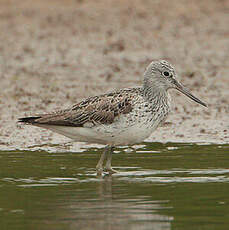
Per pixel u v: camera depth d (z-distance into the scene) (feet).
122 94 43.75
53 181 40.70
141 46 97.91
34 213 33.63
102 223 31.86
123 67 84.23
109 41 101.30
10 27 110.01
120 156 48.19
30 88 73.20
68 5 123.65
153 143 52.60
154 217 32.76
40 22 113.19
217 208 34.19
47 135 55.47
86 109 43.57
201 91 71.05
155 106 43.50
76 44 99.19
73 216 33.06
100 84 75.00
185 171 42.88
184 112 62.85
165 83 44.09
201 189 38.14
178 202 35.45
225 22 112.37
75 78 78.38
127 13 119.34
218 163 44.96
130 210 34.06
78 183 40.29
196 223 31.76
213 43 98.58
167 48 96.27
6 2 123.03
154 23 113.09
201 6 123.13
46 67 84.69
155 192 37.60
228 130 56.08
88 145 52.34
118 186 39.24
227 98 67.62
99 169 43.55
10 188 38.99
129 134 43.19
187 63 86.22
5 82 76.33
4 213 33.71
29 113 61.87
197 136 54.44
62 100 67.41
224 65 84.12
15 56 91.45
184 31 107.34
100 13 119.14
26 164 45.60
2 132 56.08
